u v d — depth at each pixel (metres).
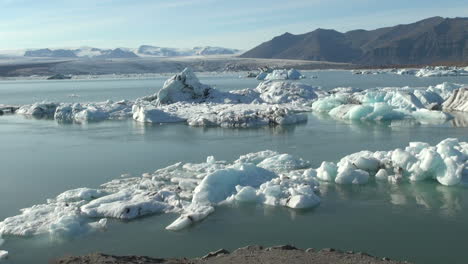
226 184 15.66
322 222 13.06
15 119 39.50
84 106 42.50
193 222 13.16
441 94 43.94
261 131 29.64
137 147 24.69
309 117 36.62
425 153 17.30
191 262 9.98
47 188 16.88
